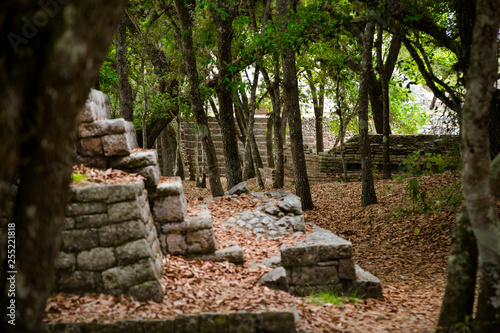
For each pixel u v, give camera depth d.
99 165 6.28
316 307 5.60
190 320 4.67
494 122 8.37
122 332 4.57
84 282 5.22
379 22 12.59
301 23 12.27
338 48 15.78
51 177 3.04
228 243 6.88
